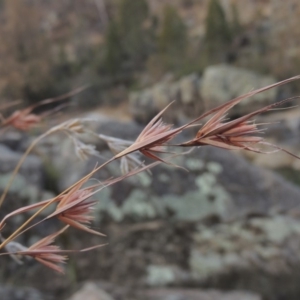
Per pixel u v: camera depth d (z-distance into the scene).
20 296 3.83
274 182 4.97
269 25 17.12
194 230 4.52
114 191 4.50
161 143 0.66
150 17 25.08
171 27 21.91
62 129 1.15
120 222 4.42
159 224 4.48
